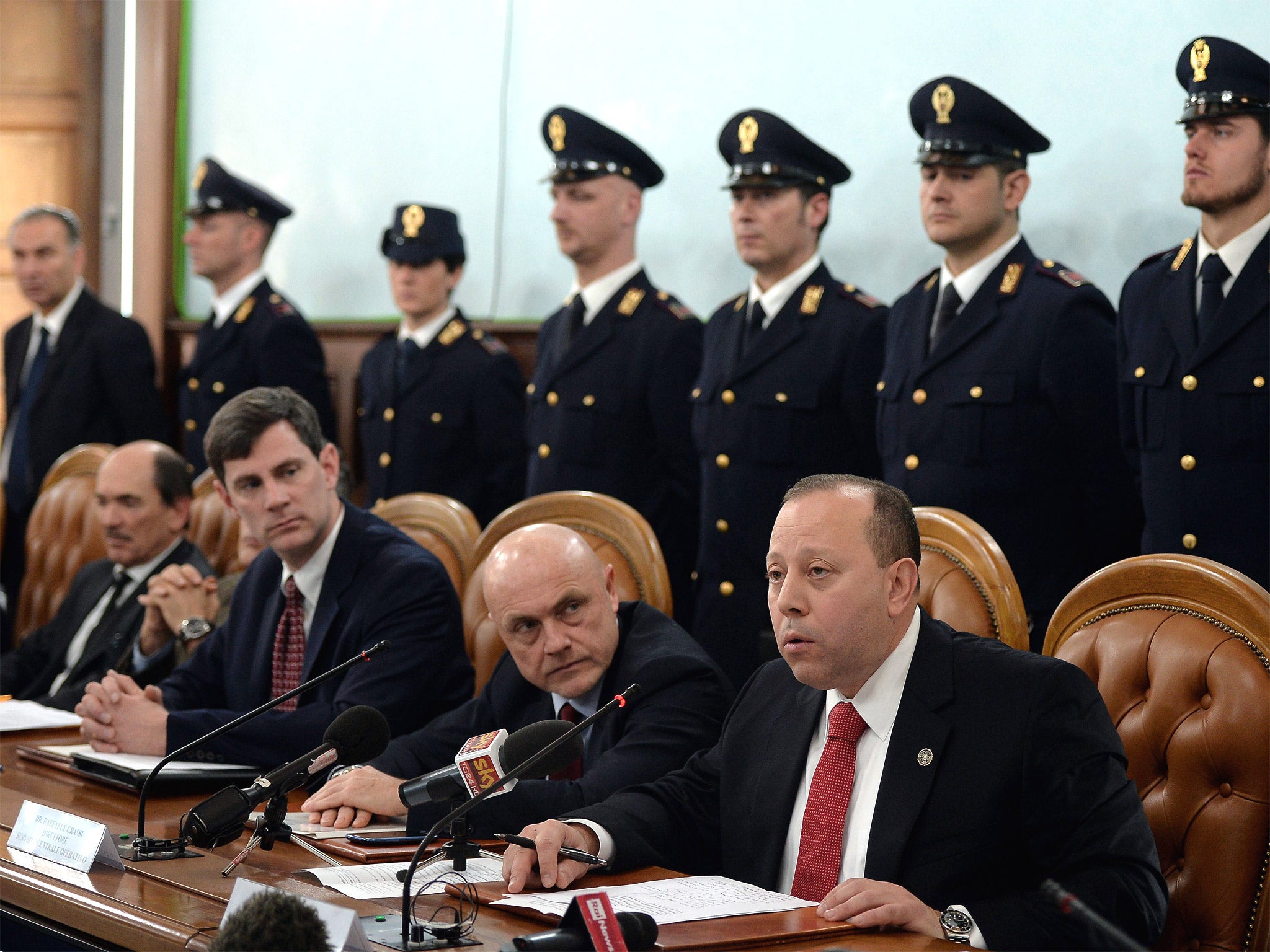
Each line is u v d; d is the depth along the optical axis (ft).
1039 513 12.35
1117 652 7.93
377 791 8.15
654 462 16.02
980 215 12.74
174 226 24.35
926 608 9.47
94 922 6.35
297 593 10.82
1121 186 15.17
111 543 14.20
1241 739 7.27
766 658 10.30
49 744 10.56
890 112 17.03
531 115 20.52
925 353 13.03
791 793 7.41
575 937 5.57
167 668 12.37
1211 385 11.10
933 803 6.91
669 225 19.03
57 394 20.94
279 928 5.17
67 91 24.63
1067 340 12.21
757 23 18.22
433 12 21.54
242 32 23.65
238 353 20.17
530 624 8.75
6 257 25.02
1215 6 14.51
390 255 18.62
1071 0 15.55
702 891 6.65
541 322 20.25
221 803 7.17
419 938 5.88
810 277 14.66
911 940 5.98
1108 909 6.27
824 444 14.25
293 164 23.03
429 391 18.33
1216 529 11.08
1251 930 7.13
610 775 8.27
